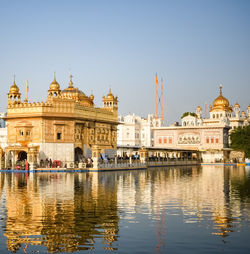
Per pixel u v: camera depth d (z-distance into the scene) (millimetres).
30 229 15117
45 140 53500
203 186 31406
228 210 19172
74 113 55906
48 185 31078
